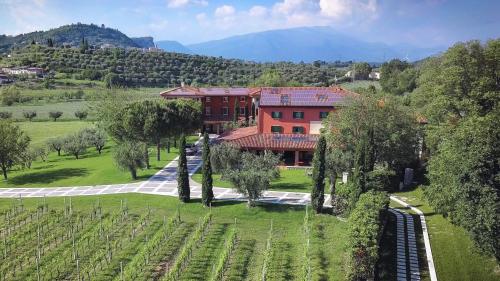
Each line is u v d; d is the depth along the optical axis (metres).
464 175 30.56
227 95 100.88
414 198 53.41
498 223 28.70
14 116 132.00
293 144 71.38
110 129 71.75
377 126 55.09
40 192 60.88
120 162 63.34
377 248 32.16
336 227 43.31
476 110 45.97
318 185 47.72
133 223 46.09
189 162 74.25
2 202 56.22
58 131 112.31
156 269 35.59
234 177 48.62
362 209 37.38
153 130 68.69
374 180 48.38
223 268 34.56
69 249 39.38
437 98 52.25
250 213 48.44
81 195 57.91
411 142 57.31
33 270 35.62
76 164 78.69
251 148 72.00
